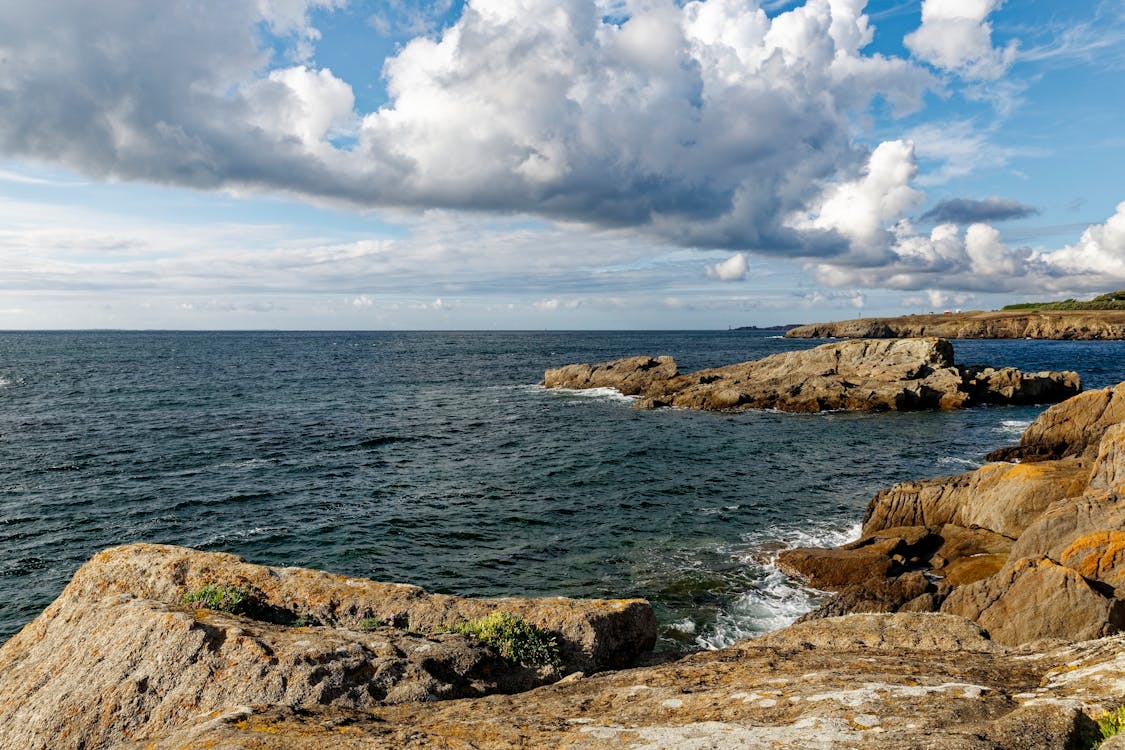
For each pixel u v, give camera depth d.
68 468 37.28
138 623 9.61
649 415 60.50
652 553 25.45
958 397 64.62
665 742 5.67
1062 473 23.14
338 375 98.81
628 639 11.79
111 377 88.75
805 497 33.19
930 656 9.47
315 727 6.64
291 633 9.81
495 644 10.53
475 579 23.25
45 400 64.12
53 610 11.33
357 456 42.25
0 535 26.86
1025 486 23.05
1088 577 15.31
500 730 6.48
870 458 42.25
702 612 20.41
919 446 46.22
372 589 12.14
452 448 45.09
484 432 51.19
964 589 16.66
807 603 20.98
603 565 24.34
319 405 65.25
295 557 25.20
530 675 10.29
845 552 23.23
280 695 8.45
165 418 54.81
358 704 8.50
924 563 22.61
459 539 27.20
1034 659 8.32
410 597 12.02
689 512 30.64
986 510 24.03
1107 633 13.30
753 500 32.59
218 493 33.09
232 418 55.72
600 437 49.25
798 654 10.22
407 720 7.19
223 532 27.69
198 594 11.07
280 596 11.77
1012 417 59.38
